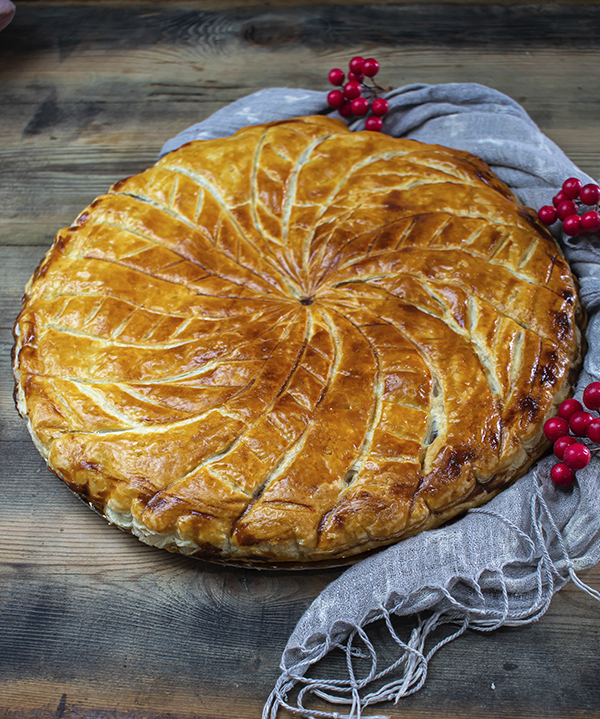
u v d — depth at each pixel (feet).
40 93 2.71
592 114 2.58
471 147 2.36
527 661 1.90
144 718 1.87
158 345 2.02
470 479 1.92
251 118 2.46
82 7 2.91
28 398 2.00
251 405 1.93
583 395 1.94
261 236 2.16
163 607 1.96
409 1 2.86
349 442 1.91
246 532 1.87
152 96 2.69
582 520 1.94
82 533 2.04
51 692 1.90
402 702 1.88
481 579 1.90
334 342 2.02
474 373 1.97
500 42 2.75
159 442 1.91
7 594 1.99
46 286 2.12
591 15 2.81
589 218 2.16
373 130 2.41
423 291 2.05
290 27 2.82
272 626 1.94
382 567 1.89
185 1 2.91
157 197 2.22
